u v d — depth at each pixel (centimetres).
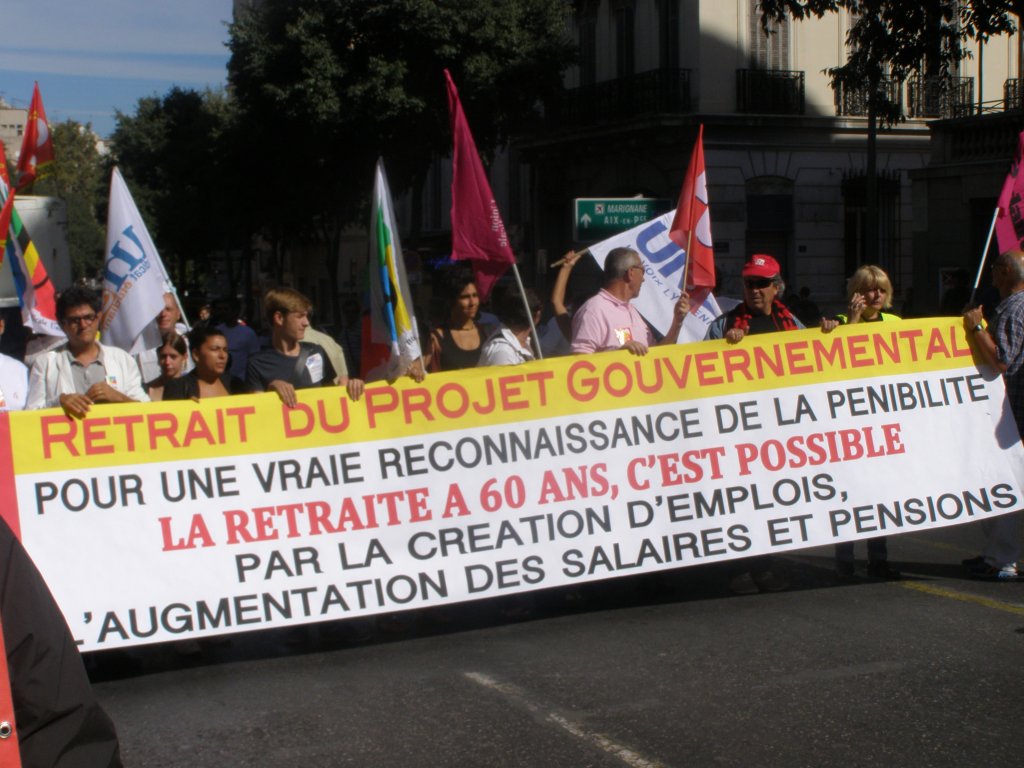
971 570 788
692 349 701
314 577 633
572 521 675
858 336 728
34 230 1927
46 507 600
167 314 891
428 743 510
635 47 3064
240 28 2759
